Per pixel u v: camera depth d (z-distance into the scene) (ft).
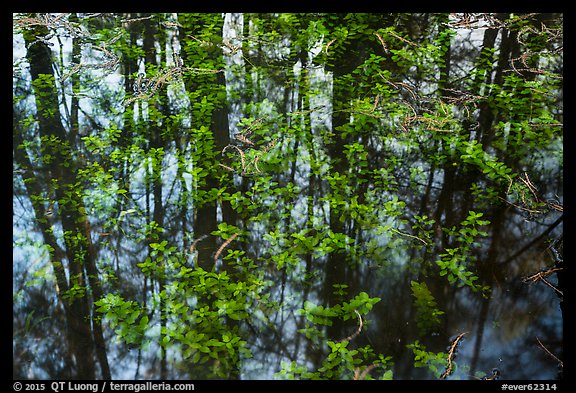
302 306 12.92
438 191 16.08
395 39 22.79
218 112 19.26
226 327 12.23
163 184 16.49
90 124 18.83
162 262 13.99
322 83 20.79
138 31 23.57
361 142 17.99
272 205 15.74
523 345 11.81
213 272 13.62
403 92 19.76
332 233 14.58
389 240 14.56
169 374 11.43
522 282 13.20
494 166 16.44
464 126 18.40
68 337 12.26
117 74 21.16
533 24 22.56
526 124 18.07
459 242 14.40
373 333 12.19
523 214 15.02
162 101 19.80
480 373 11.22
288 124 18.76
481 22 22.94
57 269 13.87
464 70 21.26
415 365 11.36
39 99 19.54
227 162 17.22
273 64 21.85
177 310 12.50
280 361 11.66
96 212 15.51
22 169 16.80
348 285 13.42
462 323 12.38
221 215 15.43
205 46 22.35
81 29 23.15
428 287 13.30
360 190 16.30
